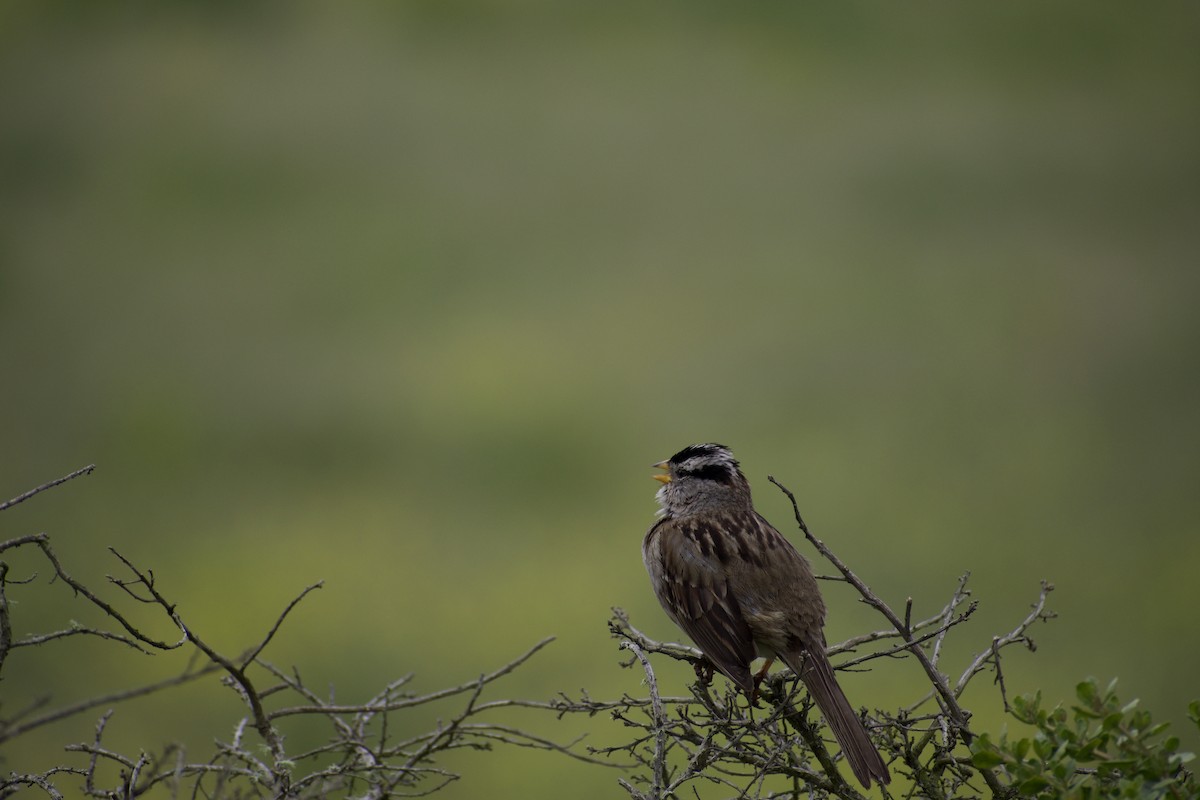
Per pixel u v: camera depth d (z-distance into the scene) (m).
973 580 15.38
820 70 38.97
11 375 23.03
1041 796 4.38
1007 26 40.66
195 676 3.34
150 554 16.58
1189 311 24.55
